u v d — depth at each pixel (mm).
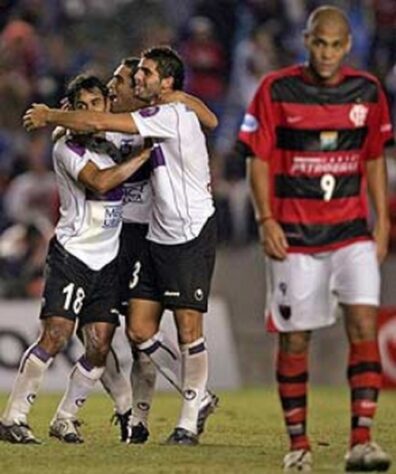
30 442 29891
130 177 30062
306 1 71188
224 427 34500
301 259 25422
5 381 48594
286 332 25562
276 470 25750
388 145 25875
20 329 49156
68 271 29609
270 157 25531
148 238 30016
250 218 58875
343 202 25422
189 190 29750
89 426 34125
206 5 69875
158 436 32281
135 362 30641
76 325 30859
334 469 25672
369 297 25219
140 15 70562
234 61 68250
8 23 69125
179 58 29812
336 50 24953
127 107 30234
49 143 60750
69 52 68125
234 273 53938
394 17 70188
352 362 25344
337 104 25281
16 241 53188
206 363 30266
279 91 25328
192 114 29531
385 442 31094
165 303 30031
